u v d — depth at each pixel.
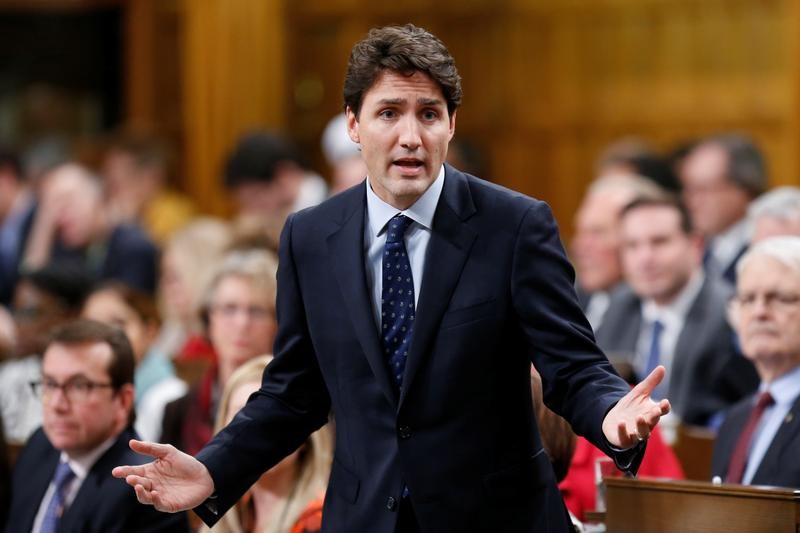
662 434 10.59
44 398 9.74
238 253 14.05
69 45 27.11
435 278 6.96
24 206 22.81
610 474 8.85
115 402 9.76
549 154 24.88
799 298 10.16
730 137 17.50
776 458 9.55
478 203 7.11
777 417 10.13
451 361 6.88
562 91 24.78
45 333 13.59
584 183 24.67
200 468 7.08
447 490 6.86
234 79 25.23
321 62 25.59
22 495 10.00
